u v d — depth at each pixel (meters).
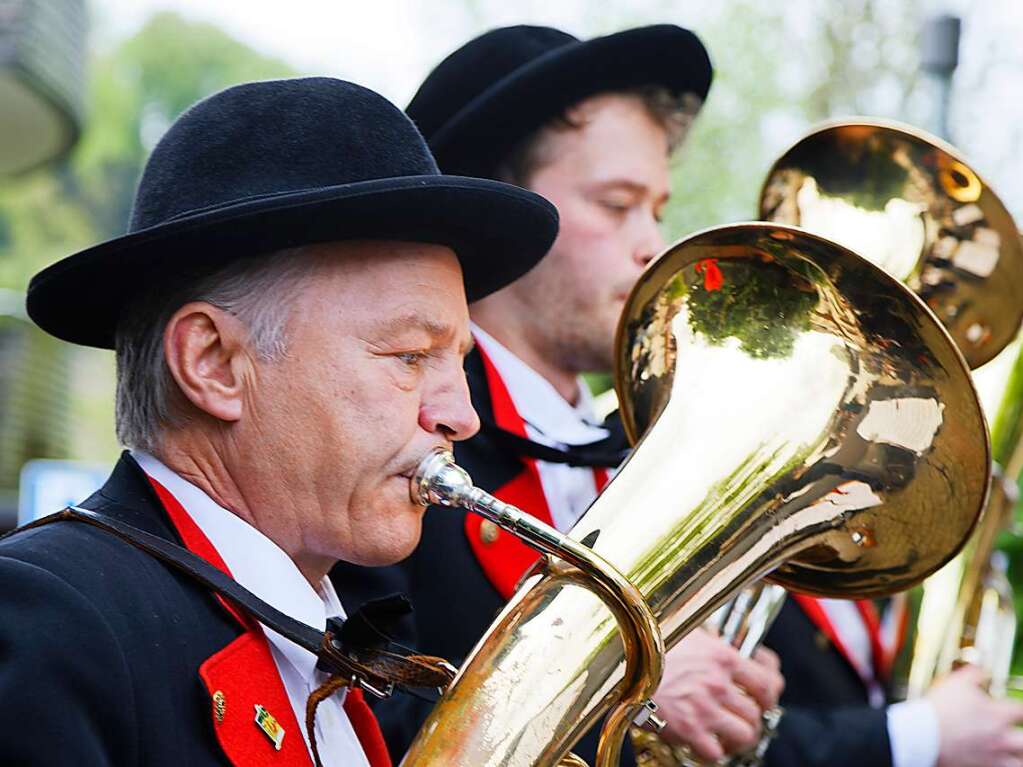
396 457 2.22
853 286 2.57
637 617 2.10
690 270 2.73
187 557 2.14
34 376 11.47
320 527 2.23
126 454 2.29
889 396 2.59
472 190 2.25
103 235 23.30
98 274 2.24
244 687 2.09
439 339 2.28
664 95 3.50
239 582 2.20
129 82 30.03
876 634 4.23
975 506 2.63
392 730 2.85
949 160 3.30
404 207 2.20
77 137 8.22
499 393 3.41
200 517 2.22
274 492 2.22
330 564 2.35
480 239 2.41
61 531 2.11
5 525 8.97
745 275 2.68
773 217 3.46
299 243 2.21
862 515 2.63
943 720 3.68
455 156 3.46
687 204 9.93
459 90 3.54
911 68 10.11
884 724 3.67
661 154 3.53
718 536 2.45
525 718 2.08
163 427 2.26
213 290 2.22
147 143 29.25
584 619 2.15
